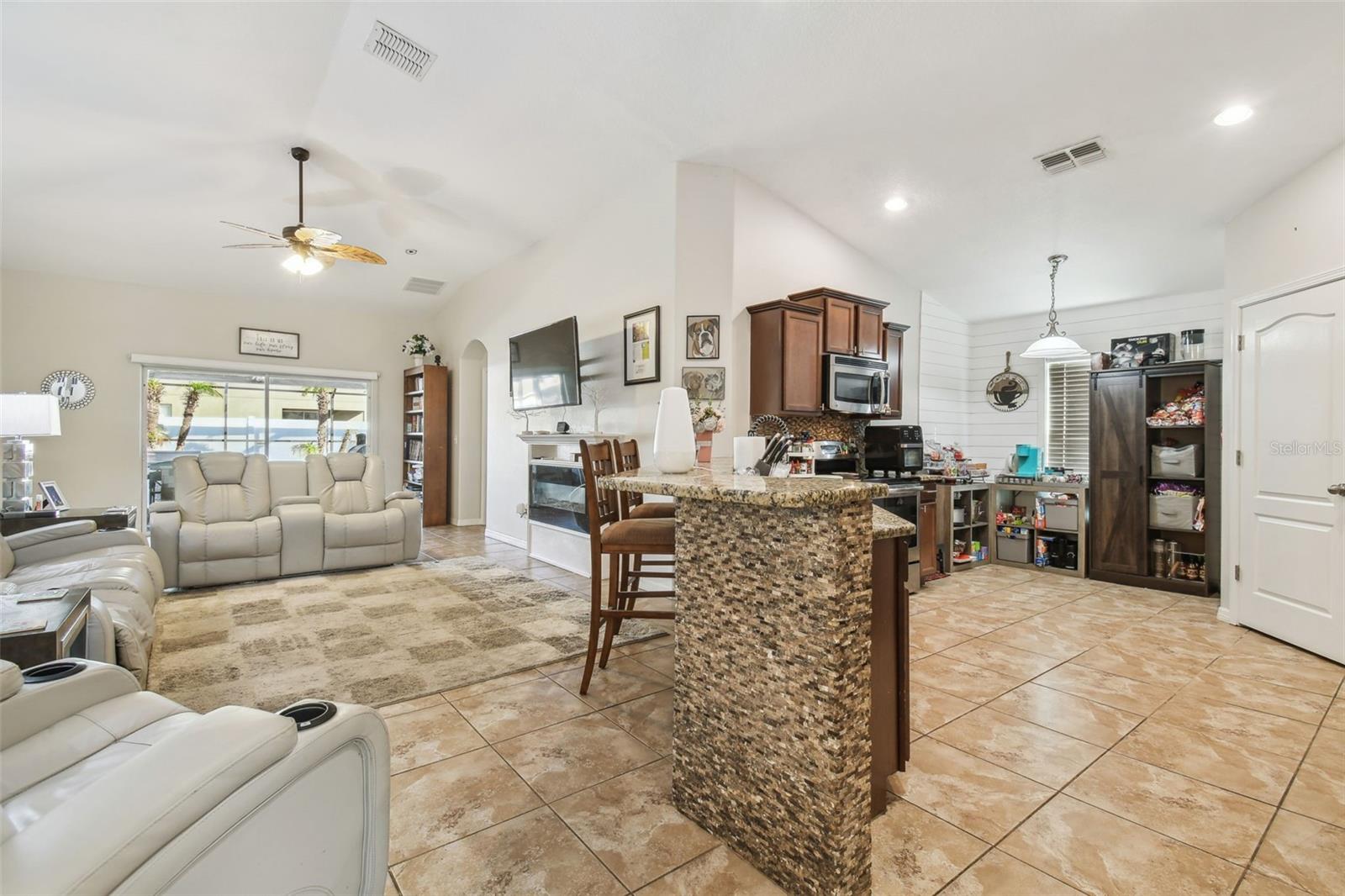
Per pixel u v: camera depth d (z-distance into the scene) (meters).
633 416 4.50
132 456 6.15
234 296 6.75
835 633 1.35
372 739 1.05
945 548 5.13
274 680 2.72
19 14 3.02
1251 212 3.68
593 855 1.59
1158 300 5.29
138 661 2.41
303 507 4.83
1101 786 1.92
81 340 5.94
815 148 3.82
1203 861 1.58
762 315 4.14
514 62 3.41
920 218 4.53
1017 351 6.12
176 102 3.80
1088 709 2.48
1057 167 3.72
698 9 2.85
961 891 1.47
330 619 3.64
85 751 1.23
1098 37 2.70
